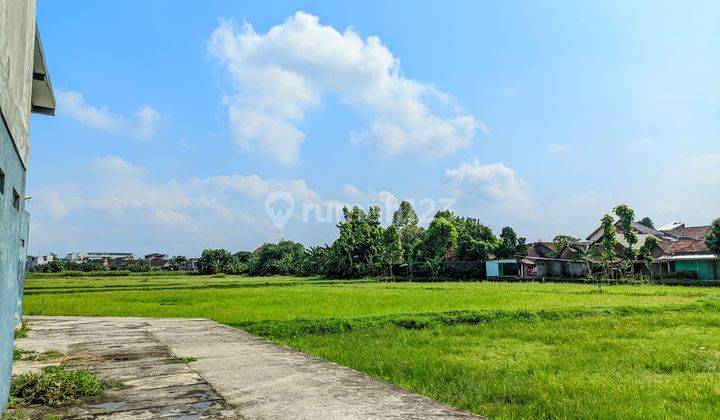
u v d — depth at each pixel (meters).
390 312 18.88
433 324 16.09
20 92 6.09
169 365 8.83
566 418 6.22
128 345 11.28
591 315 18.36
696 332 13.80
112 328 14.77
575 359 9.88
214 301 25.83
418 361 9.89
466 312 17.33
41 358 9.51
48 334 13.34
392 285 41.56
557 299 24.27
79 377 7.04
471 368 9.12
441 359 10.08
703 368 8.97
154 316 19.45
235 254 102.94
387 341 13.05
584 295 26.80
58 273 83.94
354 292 31.14
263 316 18.11
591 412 6.35
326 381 7.48
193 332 13.80
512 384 7.88
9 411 5.80
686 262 42.31
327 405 6.05
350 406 6.00
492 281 49.28
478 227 62.06
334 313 18.95
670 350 10.64
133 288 39.62
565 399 6.94
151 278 67.06
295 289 35.94
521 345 11.99
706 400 6.87
